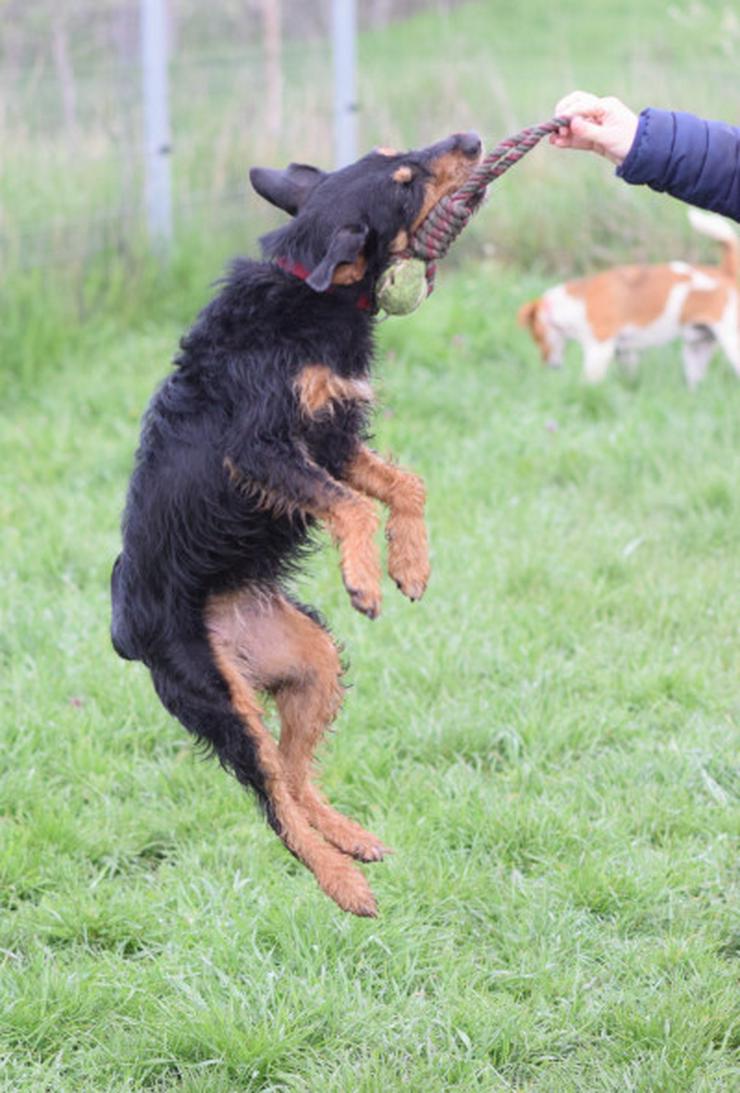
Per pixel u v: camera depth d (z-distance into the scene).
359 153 18.95
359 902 5.94
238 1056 5.75
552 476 12.12
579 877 6.85
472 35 31.83
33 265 14.67
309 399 5.98
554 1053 5.86
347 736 8.11
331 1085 5.55
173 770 7.87
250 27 18.05
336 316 6.11
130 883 7.11
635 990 6.16
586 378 14.20
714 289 13.98
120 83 16.14
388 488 6.17
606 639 9.28
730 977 6.23
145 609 6.19
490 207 18.06
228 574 6.21
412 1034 5.91
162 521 6.10
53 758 8.00
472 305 15.80
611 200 17.66
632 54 23.66
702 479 11.71
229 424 6.00
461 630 9.16
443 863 7.05
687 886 6.87
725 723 8.30
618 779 7.79
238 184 17.19
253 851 7.16
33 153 15.23
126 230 15.73
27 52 15.54
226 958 6.31
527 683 8.66
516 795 7.59
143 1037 5.88
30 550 10.28
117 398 13.33
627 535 10.84
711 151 5.82
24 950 6.58
